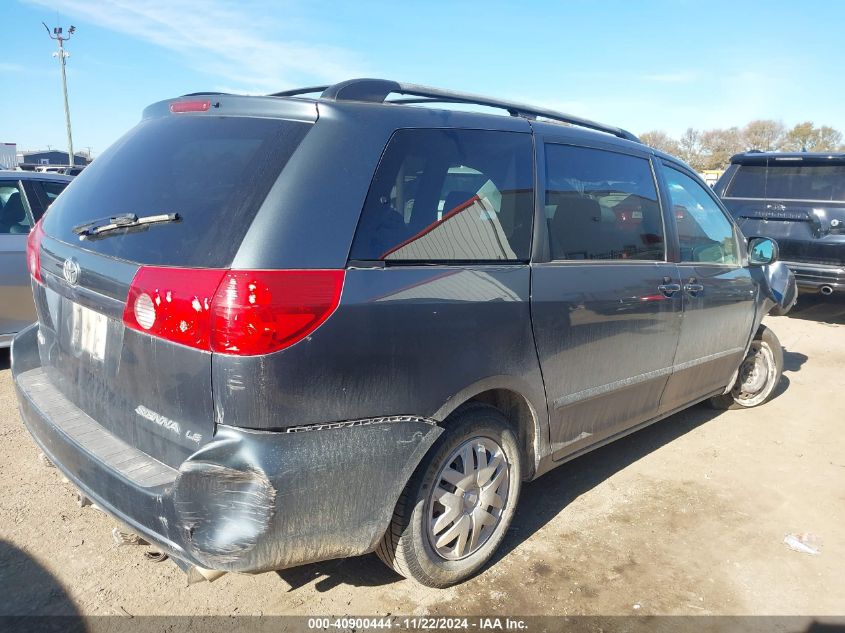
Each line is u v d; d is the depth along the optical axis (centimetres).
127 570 281
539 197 294
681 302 376
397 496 234
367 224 227
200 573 209
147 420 226
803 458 429
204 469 196
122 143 286
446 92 281
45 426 256
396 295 228
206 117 254
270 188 213
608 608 271
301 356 204
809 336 776
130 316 220
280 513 204
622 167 351
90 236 245
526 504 357
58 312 275
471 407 266
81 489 235
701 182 428
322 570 289
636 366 350
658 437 459
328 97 240
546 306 285
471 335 253
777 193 845
